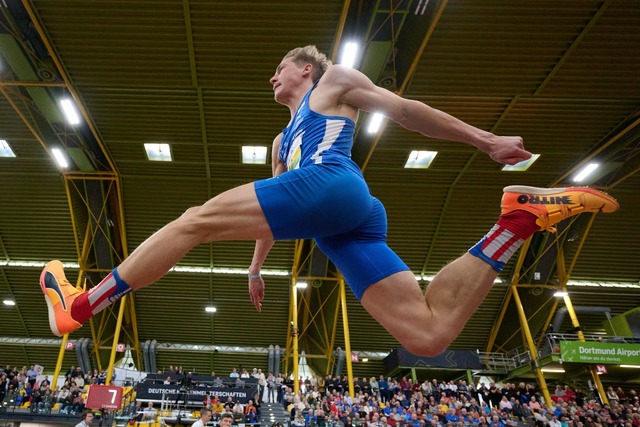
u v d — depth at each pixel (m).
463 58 21.80
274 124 25.42
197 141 26.44
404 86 21.92
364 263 2.49
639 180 30.19
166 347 37.91
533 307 37.19
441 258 34.22
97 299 2.21
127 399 24.53
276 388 29.03
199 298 35.69
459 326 2.39
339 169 2.31
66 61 21.53
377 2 19.20
